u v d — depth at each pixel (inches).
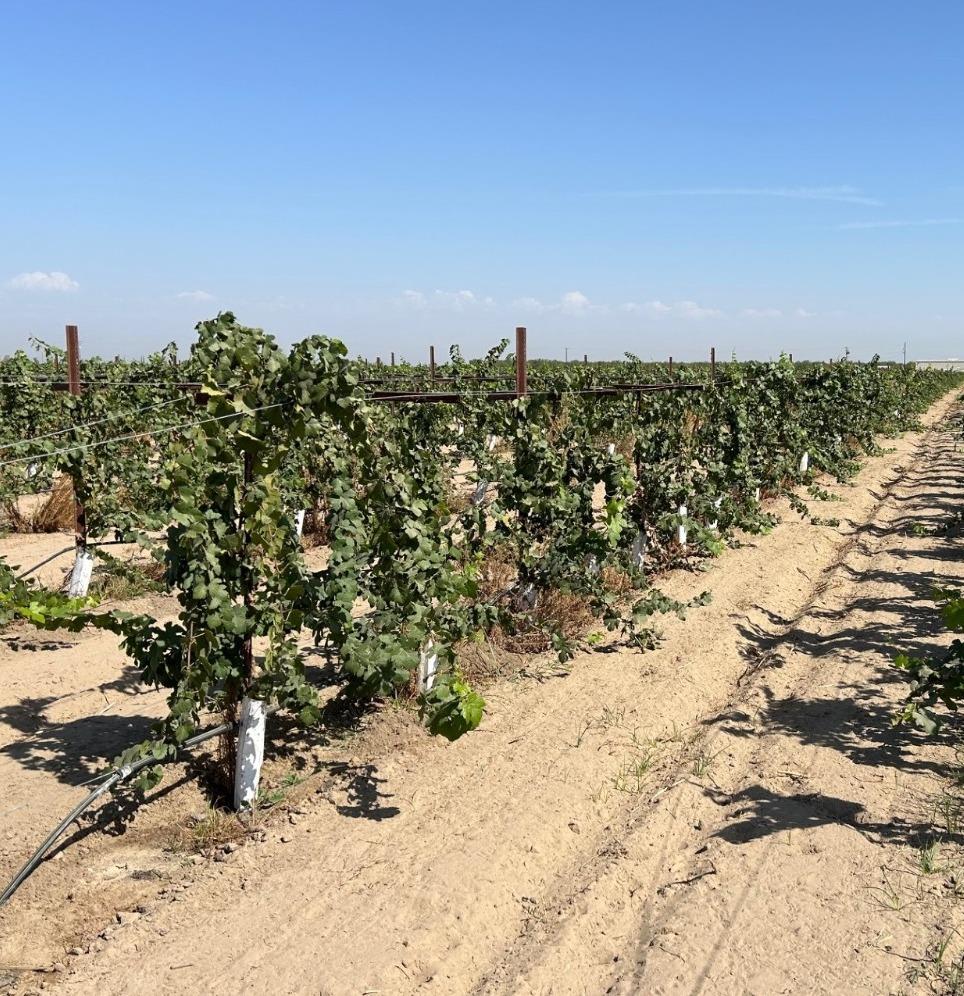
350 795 196.5
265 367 175.6
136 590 355.9
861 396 827.4
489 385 652.1
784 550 454.9
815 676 272.4
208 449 169.2
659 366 903.1
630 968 144.6
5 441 437.1
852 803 193.2
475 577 253.9
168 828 185.0
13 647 295.4
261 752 192.2
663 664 283.9
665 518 392.2
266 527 177.2
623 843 179.0
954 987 136.6
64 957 146.2
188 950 145.0
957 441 987.9
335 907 155.9
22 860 171.9
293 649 189.2
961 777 202.7
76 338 337.7
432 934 149.3
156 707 249.4
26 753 218.8
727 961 144.4
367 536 207.9
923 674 218.5
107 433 343.0
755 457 528.7
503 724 236.7
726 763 217.0
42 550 426.9
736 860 172.9
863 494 639.1
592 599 310.0
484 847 175.3
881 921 153.0
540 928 155.2
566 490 302.7
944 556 436.8
